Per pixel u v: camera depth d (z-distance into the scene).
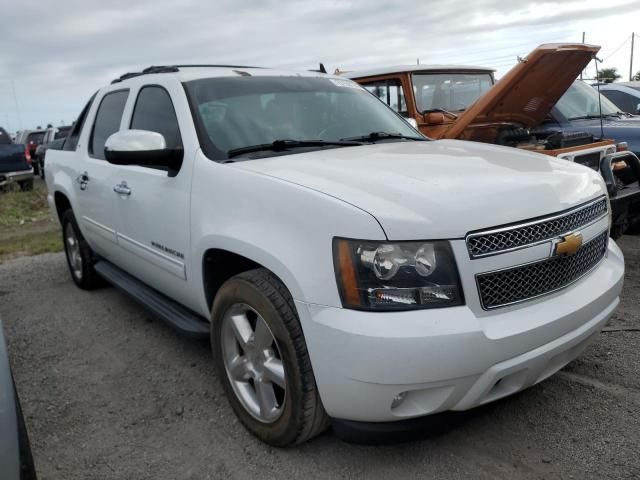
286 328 2.42
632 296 4.36
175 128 3.37
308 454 2.69
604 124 6.61
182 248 3.18
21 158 14.92
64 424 3.09
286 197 2.47
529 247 2.34
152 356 3.90
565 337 2.43
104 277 4.68
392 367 2.11
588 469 2.46
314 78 4.00
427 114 6.69
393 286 2.16
